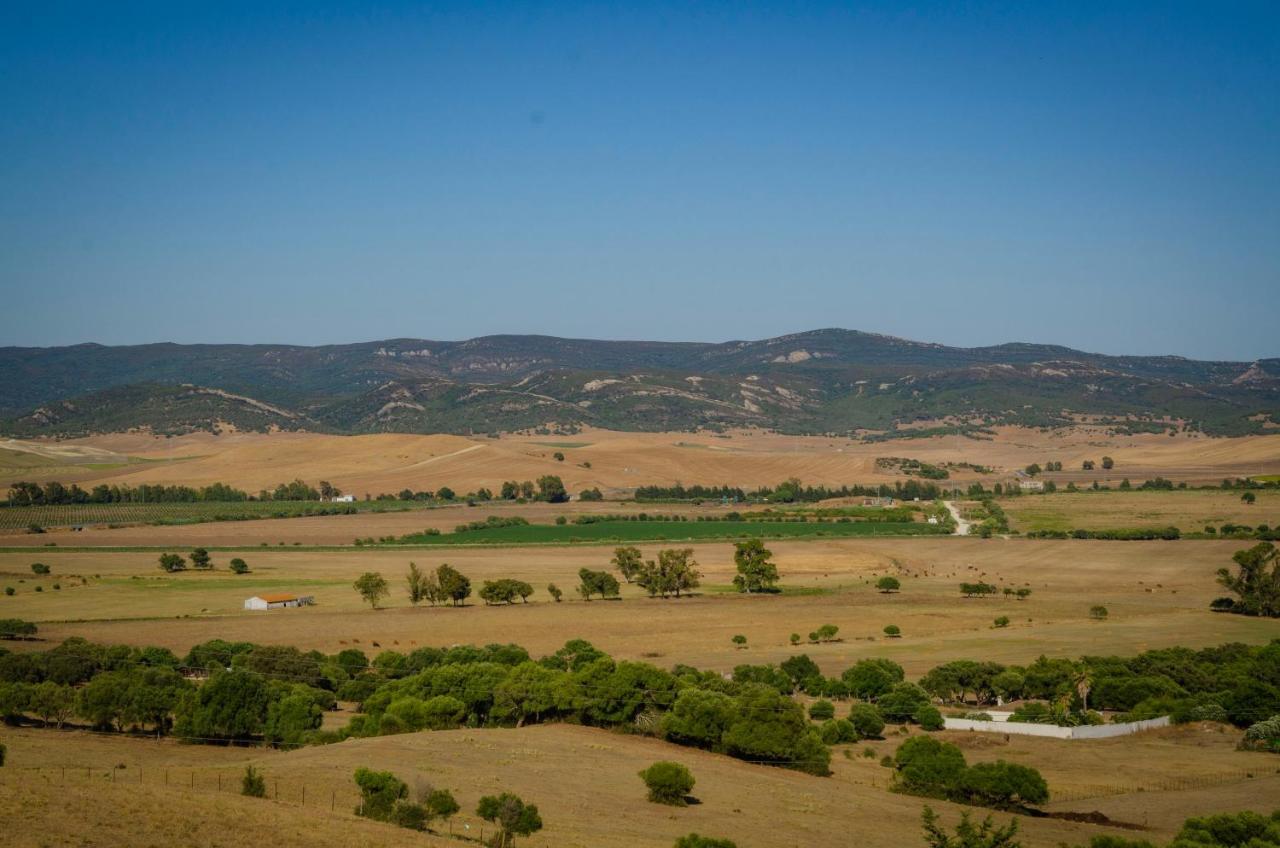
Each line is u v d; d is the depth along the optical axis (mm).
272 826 56156
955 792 80312
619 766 82062
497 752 82500
